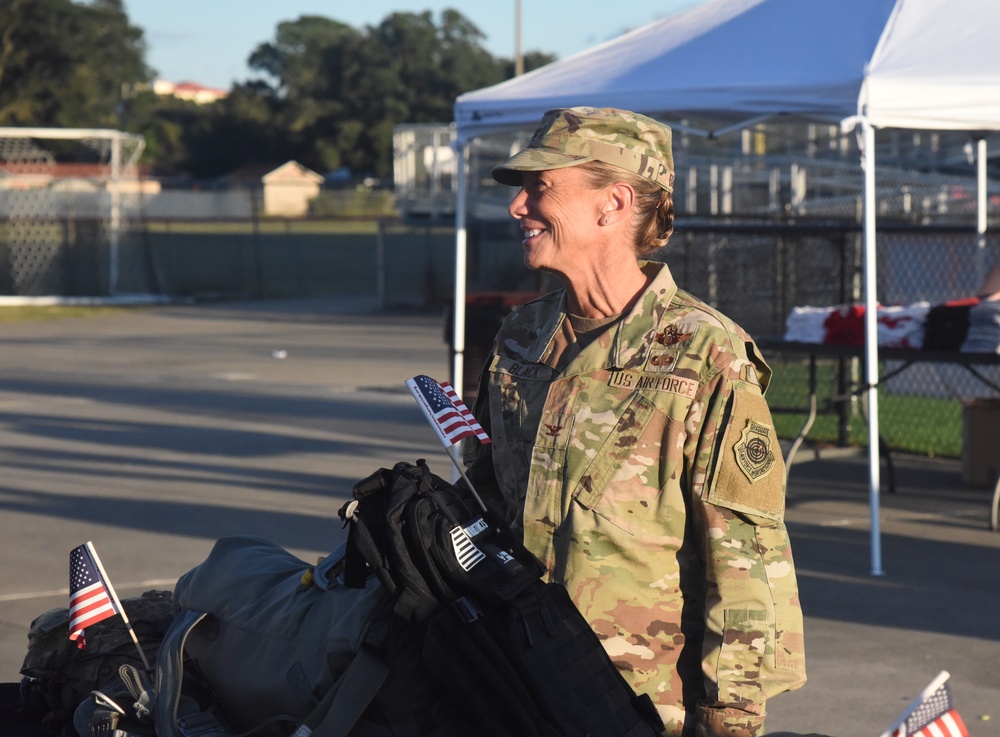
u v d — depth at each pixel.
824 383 10.77
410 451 9.41
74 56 54.97
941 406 11.01
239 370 14.83
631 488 2.12
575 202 2.21
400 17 71.88
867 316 6.02
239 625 2.42
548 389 2.24
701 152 16.58
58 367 15.17
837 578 5.96
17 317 22.72
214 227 56.62
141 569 6.07
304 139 73.44
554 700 1.97
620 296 2.23
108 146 29.44
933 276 10.80
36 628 3.04
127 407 11.77
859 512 7.35
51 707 2.97
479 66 72.31
